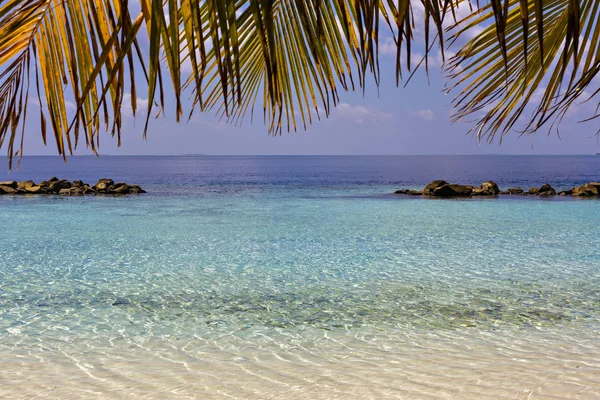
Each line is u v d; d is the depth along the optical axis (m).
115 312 9.21
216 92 1.92
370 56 1.09
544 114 2.00
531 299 9.93
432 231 19.59
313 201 33.09
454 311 9.14
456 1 1.67
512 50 2.13
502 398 5.48
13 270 12.98
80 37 1.31
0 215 24.98
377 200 33.34
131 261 14.16
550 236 18.19
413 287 11.01
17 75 1.36
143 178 75.56
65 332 8.00
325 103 1.90
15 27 1.29
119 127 1.09
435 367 6.43
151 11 0.99
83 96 0.99
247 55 2.02
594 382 5.88
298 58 2.00
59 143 1.37
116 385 5.94
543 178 75.00
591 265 13.24
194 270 12.95
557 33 2.13
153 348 7.26
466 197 34.81
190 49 1.05
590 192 34.41
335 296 10.32
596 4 1.90
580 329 8.02
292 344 7.42
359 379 6.07
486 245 16.48
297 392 5.73
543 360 6.63
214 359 6.81
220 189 46.53
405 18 1.03
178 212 26.47
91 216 24.64
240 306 9.62
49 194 36.66
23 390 5.78
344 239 17.83
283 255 14.98
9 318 8.77
